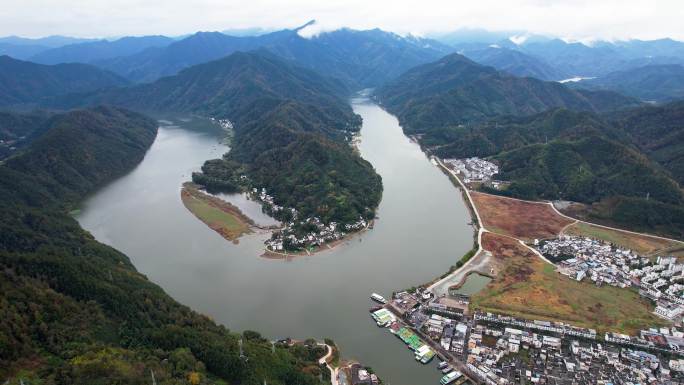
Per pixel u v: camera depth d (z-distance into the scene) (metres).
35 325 142.75
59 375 127.31
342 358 177.12
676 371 172.12
